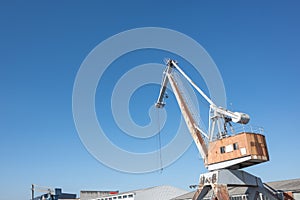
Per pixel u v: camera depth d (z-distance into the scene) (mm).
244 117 28375
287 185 40562
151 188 61219
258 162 28781
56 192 67750
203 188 30062
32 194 64750
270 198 30766
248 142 27656
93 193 84375
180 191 62719
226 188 28344
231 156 28578
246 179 29734
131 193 60562
